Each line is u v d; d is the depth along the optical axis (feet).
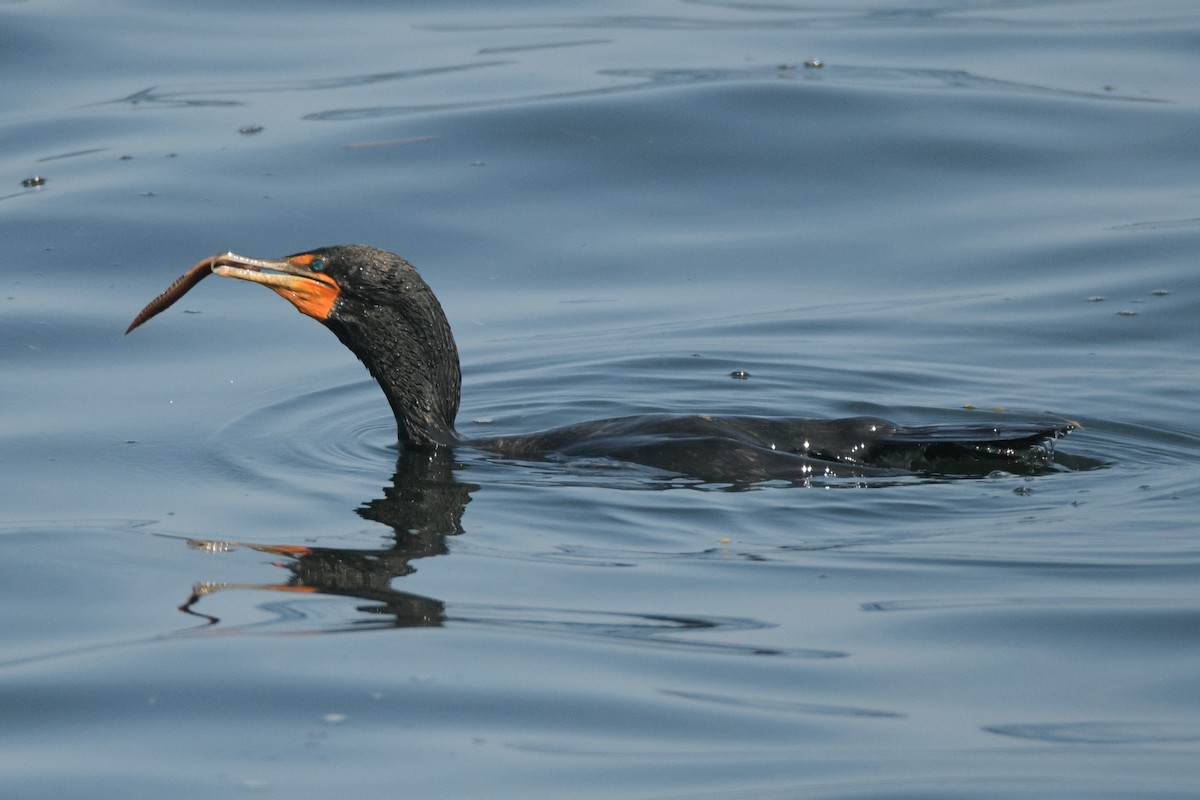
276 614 29.19
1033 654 27.35
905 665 26.94
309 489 37.35
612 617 28.96
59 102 65.82
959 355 48.37
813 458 37.96
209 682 26.13
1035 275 54.39
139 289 53.16
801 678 26.37
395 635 28.07
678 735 24.47
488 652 27.32
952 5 79.87
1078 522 34.12
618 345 49.90
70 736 24.52
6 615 29.40
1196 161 61.52
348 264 40.47
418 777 23.09
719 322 51.67
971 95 66.28
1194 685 26.08
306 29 74.49
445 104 65.26
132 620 28.99
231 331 51.26
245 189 58.90
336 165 60.80
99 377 46.83
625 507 35.40
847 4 80.33
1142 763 23.47
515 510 35.40
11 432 41.86
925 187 60.64
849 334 50.44
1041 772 23.18
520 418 44.52
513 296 54.03
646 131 63.26
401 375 40.96
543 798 22.48
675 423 39.58
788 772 23.24
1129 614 28.81
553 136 62.85
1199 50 71.20
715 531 33.88
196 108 65.36
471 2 79.20
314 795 22.66
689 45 72.54
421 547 33.01
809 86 66.18
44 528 34.37
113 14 73.97
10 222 56.24
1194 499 35.58
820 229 58.13
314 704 25.35
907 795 22.52
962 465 38.65
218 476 38.47
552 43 72.90
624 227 58.23
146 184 58.90
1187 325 49.90
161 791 22.82
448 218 58.08
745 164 61.87
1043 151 62.49
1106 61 70.33
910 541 33.12
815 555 32.30
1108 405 43.68
